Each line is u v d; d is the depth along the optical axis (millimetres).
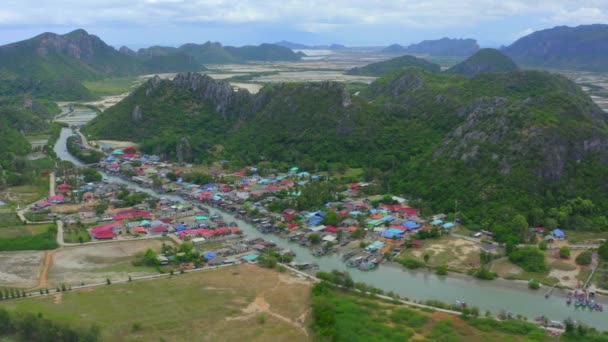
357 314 128250
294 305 134375
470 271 157875
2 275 154750
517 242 175000
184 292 142375
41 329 112062
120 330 119000
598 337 117438
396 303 136750
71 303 134125
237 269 161375
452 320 125938
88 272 158500
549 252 168875
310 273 158875
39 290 144000
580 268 157625
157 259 166000
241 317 127875
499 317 130625
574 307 137500
